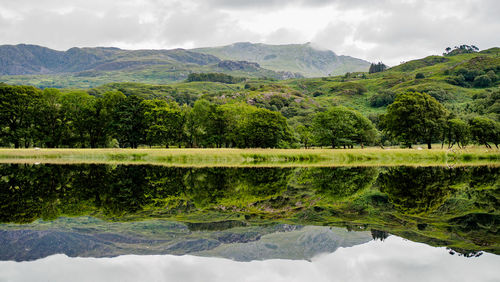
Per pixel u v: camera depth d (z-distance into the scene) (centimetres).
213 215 1403
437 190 2159
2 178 2645
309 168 3931
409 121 6372
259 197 1912
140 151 5175
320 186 2431
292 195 1988
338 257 861
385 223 1241
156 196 1922
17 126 6556
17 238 1017
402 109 6288
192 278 723
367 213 1434
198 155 4866
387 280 707
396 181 2698
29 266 789
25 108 6556
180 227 1187
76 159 4809
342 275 742
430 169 3759
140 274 741
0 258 848
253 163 4584
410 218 1331
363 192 2089
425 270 770
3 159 4581
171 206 1606
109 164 4156
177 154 4872
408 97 6378
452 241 995
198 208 1560
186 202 1730
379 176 3091
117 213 1419
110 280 709
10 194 1911
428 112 6319
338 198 1866
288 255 877
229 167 4019
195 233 1106
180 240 1022
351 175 3195
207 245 973
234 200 1808
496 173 3291
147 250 924
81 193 1980
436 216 1362
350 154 5091
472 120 6062
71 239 1022
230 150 5459
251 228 1177
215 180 2805
